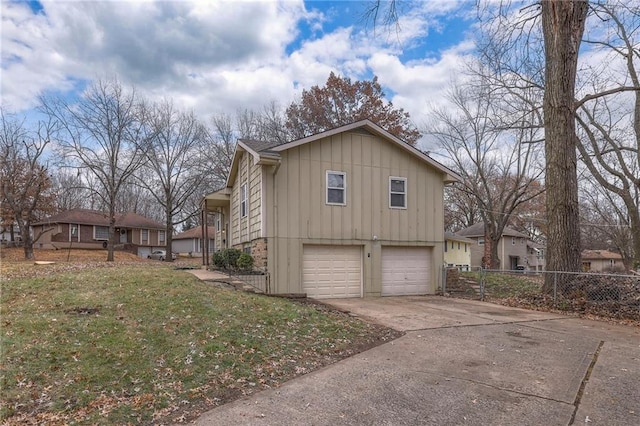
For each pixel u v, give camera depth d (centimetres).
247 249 1430
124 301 752
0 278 1101
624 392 421
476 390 430
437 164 1402
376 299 1236
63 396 390
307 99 3366
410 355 564
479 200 2608
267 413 375
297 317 734
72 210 3747
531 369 501
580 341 648
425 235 1408
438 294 1386
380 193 1350
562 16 1080
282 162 1224
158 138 3164
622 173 1902
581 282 998
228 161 3306
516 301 1102
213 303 762
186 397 404
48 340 527
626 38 1501
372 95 3369
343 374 482
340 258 1291
